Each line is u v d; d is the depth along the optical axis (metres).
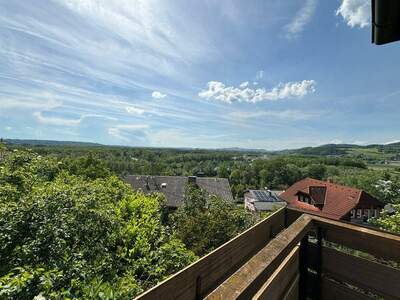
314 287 1.72
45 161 8.40
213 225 9.42
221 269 1.26
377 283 1.44
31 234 3.38
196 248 8.72
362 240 1.52
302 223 1.53
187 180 30.38
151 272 3.70
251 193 35.16
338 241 1.64
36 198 3.86
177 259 4.08
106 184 8.47
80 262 3.16
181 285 0.99
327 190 22.27
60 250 3.23
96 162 17.83
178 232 9.41
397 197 25.36
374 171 43.72
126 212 5.82
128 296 2.74
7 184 4.85
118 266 3.74
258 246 1.62
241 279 0.79
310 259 1.76
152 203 6.48
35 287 2.41
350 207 18.59
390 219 7.49
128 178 30.81
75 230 3.78
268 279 1.02
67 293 2.37
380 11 1.53
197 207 14.12
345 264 1.59
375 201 19.41
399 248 1.36
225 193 29.78
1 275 2.83
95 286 2.60
